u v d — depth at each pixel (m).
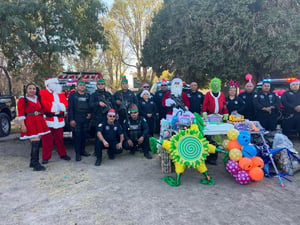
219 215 2.89
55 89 5.02
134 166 4.79
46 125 4.75
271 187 3.72
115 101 5.82
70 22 10.23
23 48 9.30
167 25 13.89
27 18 9.78
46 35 10.58
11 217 2.89
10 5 8.49
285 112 6.20
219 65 11.67
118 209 3.05
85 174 4.32
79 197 3.40
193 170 4.56
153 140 4.28
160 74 16.53
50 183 3.92
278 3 10.83
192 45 11.93
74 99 5.08
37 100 4.59
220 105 5.43
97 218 2.85
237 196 3.41
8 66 11.76
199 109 6.26
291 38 10.36
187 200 3.29
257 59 11.05
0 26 8.68
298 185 3.79
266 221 2.76
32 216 2.91
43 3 9.59
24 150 6.19
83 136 5.44
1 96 7.87
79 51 11.91
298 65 11.04
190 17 11.41
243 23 10.81
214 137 5.25
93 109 5.32
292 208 3.06
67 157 5.25
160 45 14.91
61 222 2.77
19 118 4.36
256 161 3.76
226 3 10.95
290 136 7.17
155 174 4.34
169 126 4.45
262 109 5.61
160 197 3.38
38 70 11.90
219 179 4.09
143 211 3.00
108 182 3.95
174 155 3.73
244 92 6.35
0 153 5.86
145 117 5.97
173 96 5.27
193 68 12.64
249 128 4.38
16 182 3.98
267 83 5.66
